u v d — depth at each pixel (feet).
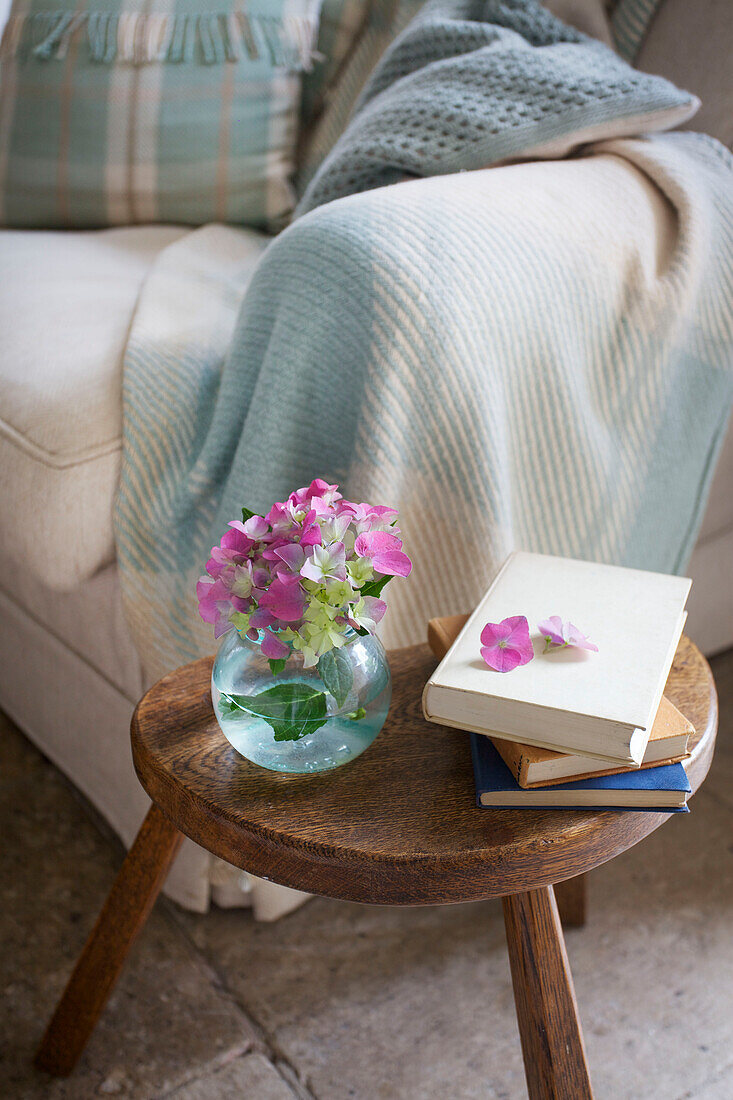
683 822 3.75
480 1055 2.85
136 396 2.89
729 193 3.27
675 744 1.80
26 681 3.92
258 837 1.76
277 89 4.79
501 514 2.64
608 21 3.94
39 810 3.84
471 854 1.69
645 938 3.24
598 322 2.83
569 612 2.05
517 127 3.13
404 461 2.50
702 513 3.48
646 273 2.88
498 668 1.84
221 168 4.81
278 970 3.15
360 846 1.71
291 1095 2.75
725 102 3.60
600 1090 2.73
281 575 1.67
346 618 1.71
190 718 2.07
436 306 2.43
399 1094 2.74
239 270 4.09
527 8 3.70
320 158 4.88
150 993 3.06
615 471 3.00
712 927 3.28
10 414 2.97
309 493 1.80
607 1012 2.98
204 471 2.77
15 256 4.25
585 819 1.77
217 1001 3.04
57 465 2.80
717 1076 2.77
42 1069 2.82
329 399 2.53
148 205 4.95
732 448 3.86
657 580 2.18
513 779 1.80
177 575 2.86
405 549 2.63
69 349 3.18
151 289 3.51
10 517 2.95
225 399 2.75
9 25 5.08
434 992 3.06
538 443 2.81
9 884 3.48
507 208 2.71
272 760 1.84
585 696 1.76
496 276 2.55
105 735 3.43
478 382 2.50
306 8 4.77
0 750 4.19
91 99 4.87
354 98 4.81
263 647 1.70
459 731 2.03
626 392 2.97
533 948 1.92
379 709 1.87
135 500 2.86
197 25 4.76
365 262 2.45
